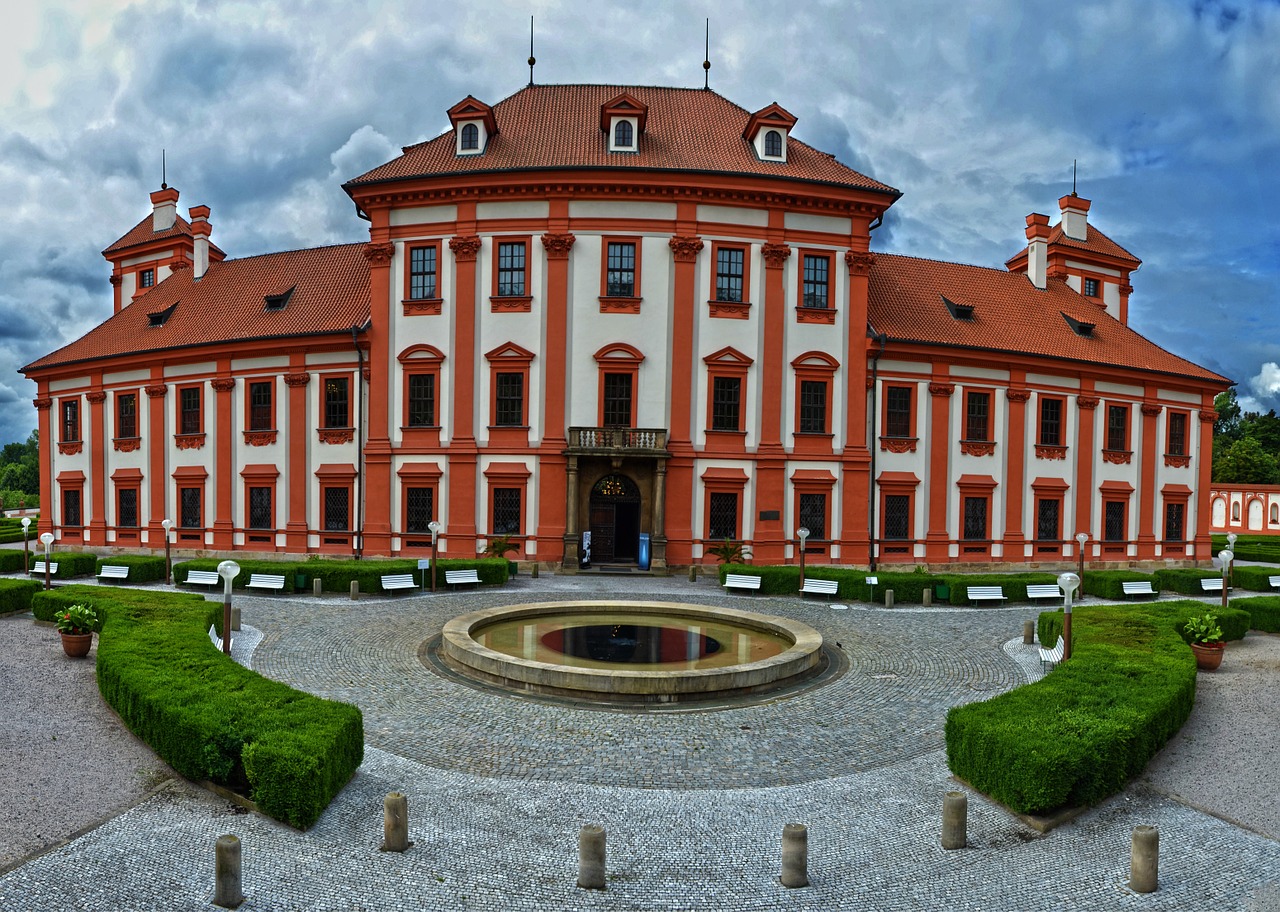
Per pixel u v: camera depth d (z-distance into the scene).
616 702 14.95
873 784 11.41
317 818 9.74
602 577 31.16
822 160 35.59
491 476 32.88
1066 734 10.78
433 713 14.16
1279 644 21.97
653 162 33.28
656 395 32.94
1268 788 11.59
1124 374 39.59
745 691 15.72
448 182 32.69
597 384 32.81
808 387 34.12
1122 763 11.07
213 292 41.75
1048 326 40.66
